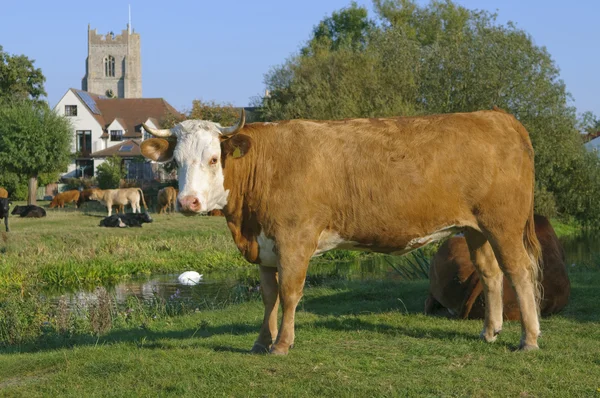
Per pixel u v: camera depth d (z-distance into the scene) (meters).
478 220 6.95
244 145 6.61
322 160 6.84
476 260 7.42
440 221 6.94
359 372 6.18
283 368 6.29
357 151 6.88
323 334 7.91
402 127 7.04
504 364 6.34
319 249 7.10
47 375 6.76
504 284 8.64
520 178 6.97
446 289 9.05
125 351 7.41
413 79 35.06
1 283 18.50
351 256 23.75
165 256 23.30
